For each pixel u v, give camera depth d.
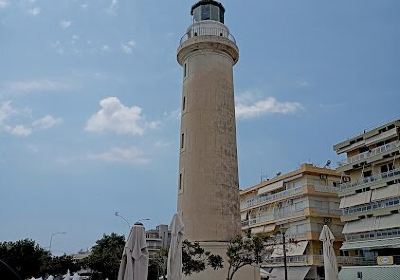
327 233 16.00
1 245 55.25
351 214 47.94
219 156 32.84
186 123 34.53
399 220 42.03
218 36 35.50
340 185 50.25
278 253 53.53
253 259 28.08
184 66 37.19
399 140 44.38
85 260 79.88
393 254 43.00
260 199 61.50
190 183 32.34
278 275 52.47
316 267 49.38
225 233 31.16
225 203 31.91
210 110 33.94
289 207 55.53
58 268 76.62
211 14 38.53
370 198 45.59
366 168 48.16
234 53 36.59
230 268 28.11
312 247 50.66
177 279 15.43
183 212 32.16
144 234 12.68
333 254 15.61
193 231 31.03
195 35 36.66
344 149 51.44
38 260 57.53
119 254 68.38
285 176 57.22
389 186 43.81
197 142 33.12
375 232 44.62
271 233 57.25
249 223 63.00
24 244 56.31
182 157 34.03
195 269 27.44
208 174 32.19
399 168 42.97
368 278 41.97
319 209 52.09
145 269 12.26
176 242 16.03
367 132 48.22
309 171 53.62
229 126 34.28
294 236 53.09
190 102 34.81
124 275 12.08
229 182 32.66
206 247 30.27
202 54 35.56
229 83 35.81
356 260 46.28
